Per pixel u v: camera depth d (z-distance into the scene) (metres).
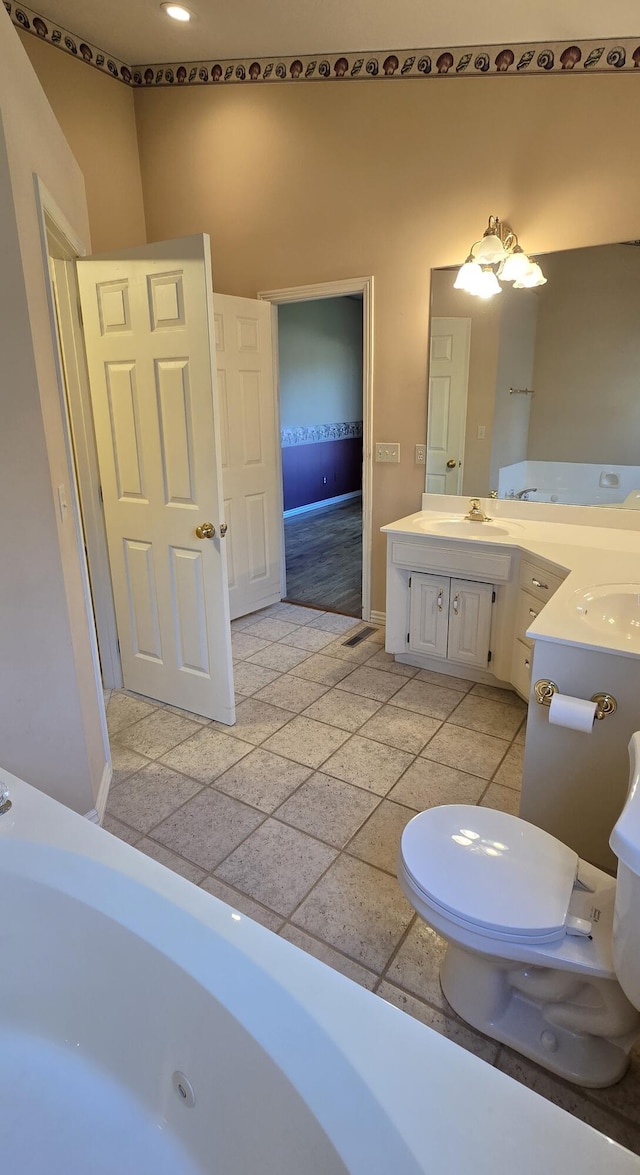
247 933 1.13
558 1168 0.77
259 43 3.06
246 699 2.98
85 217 2.65
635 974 1.05
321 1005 0.99
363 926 1.70
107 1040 1.29
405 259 3.19
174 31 3.02
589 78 2.53
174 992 1.11
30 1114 1.24
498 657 2.94
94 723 2.18
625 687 1.61
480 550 2.81
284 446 7.33
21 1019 1.39
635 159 2.52
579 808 1.75
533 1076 1.33
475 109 2.81
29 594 1.75
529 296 2.87
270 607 4.33
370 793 2.25
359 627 3.91
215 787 2.30
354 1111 0.85
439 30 2.65
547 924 1.19
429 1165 0.78
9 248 1.54
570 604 1.91
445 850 1.36
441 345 3.20
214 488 2.42
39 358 1.67
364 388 3.53
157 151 3.73
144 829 2.08
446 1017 1.45
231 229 3.68
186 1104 1.16
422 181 3.04
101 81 3.44
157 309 2.33
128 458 2.61
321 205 3.35
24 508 1.69
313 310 7.48
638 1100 1.28
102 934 1.22
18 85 1.63
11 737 1.80
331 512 7.89
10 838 1.35
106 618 2.97
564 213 2.71
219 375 3.59
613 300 2.67
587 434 2.86
